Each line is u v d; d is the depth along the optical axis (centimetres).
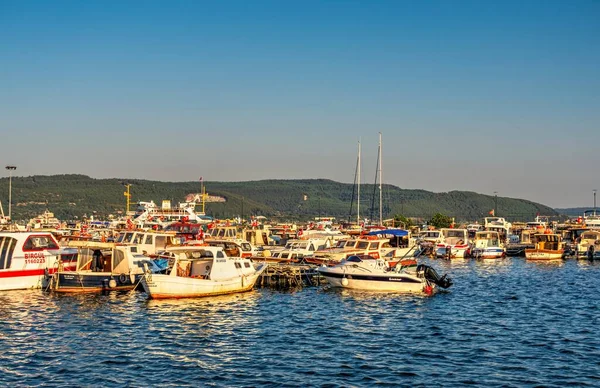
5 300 4875
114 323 4100
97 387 2794
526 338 3803
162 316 4344
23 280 5328
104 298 5012
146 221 12012
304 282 6138
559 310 4853
